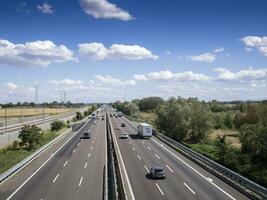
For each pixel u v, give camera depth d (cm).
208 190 3438
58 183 3788
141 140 7831
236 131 10294
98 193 3375
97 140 7869
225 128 11119
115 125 12144
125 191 3397
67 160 5238
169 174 4194
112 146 6581
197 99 11100
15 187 3634
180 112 8756
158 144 7150
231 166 4697
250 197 3186
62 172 4369
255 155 5203
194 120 8700
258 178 4025
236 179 3769
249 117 9856
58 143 7344
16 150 6625
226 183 3741
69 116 17012
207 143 8119
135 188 3519
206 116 8712
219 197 3194
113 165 4353
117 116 18362
